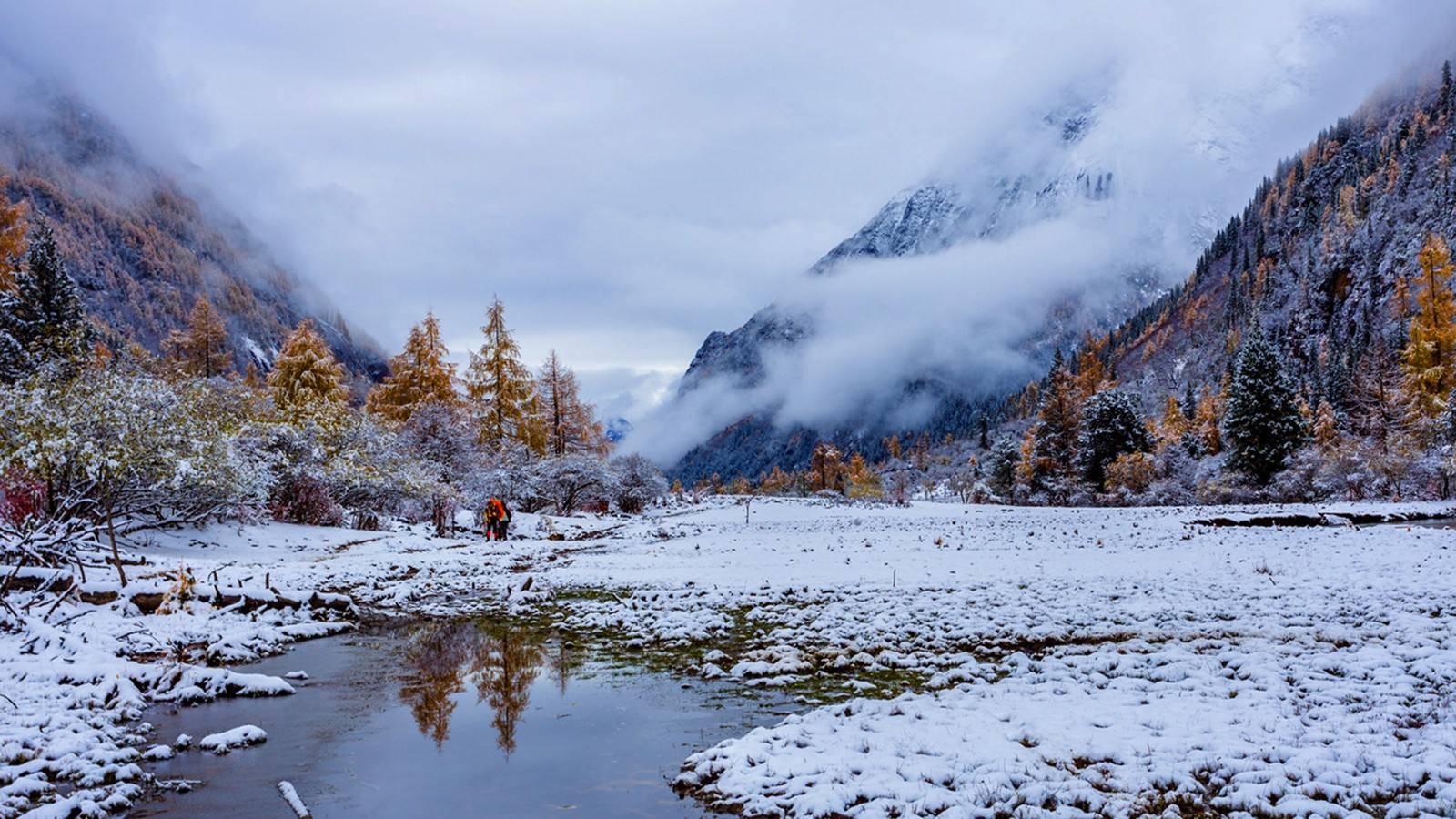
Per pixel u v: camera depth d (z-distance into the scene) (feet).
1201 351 557.33
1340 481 150.71
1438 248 182.39
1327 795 16.98
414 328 157.79
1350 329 406.62
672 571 60.75
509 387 159.43
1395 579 46.70
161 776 20.31
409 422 120.16
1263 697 24.18
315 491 85.97
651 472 162.50
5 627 34.14
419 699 27.63
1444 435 141.59
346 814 18.01
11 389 55.26
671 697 27.32
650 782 19.79
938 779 18.37
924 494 301.02
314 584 49.16
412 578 58.03
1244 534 81.15
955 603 42.73
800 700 26.55
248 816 17.88
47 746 21.35
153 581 42.63
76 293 121.70
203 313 205.36
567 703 26.81
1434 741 19.88
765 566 62.54
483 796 18.94
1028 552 67.92
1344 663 27.61
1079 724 22.24
